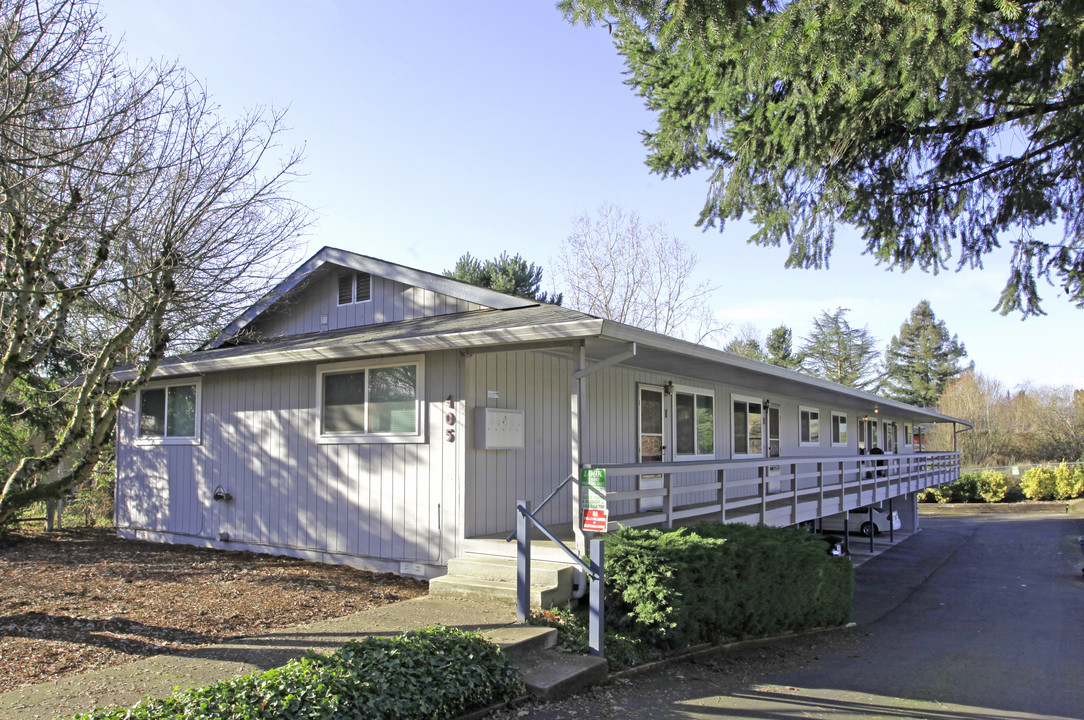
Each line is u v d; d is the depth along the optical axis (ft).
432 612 23.02
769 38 22.85
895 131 31.17
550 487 33.22
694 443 44.98
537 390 32.81
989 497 133.90
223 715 13.08
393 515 30.40
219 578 28.43
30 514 54.85
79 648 18.79
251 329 39.17
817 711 20.11
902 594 50.08
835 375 201.05
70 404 43.21
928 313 206.69
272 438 35.17
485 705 17.38
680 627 23.77
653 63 36.37
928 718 20.48
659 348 28.17
